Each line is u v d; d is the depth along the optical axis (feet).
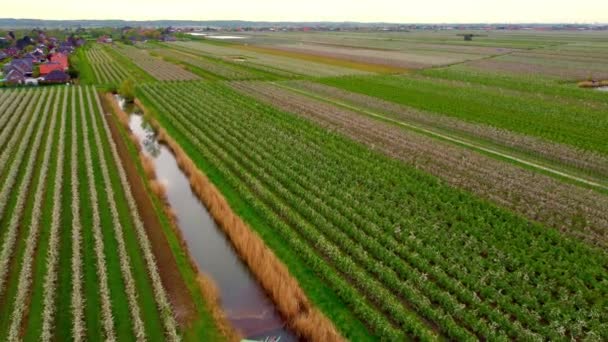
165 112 192.95
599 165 132.87
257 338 69.26
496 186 119.24
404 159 139.54
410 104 213.05
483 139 161.58
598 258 86.43
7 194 109.40
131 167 133.28
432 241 92.22
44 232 93.30
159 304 73.20
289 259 88.48
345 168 129.90
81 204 105.81
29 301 73.00
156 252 89.40
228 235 98.68
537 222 101.35
